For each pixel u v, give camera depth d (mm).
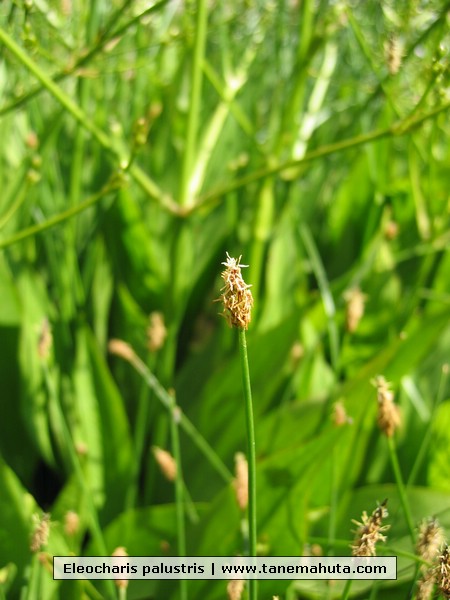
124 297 276
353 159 355
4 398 256
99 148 285
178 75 327
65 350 255
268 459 180
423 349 241
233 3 321
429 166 261
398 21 253
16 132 305
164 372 270
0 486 183
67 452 244
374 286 290
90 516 181
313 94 324
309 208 349
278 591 179
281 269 300
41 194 261
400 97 295
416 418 254
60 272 254
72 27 257
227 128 353
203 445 216
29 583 157
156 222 328
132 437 271
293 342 248
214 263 326
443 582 127
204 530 195
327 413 222
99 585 203
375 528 131
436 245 302
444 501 204
